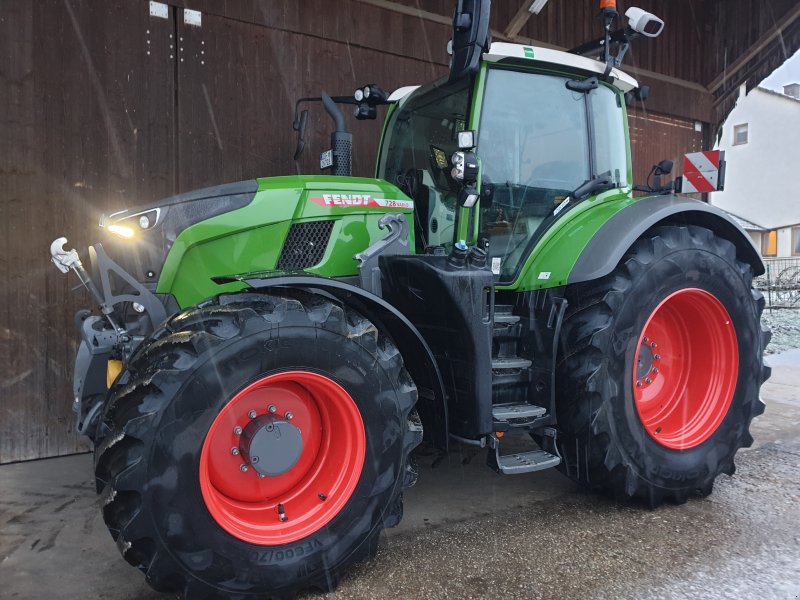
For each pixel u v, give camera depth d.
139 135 4.06
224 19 4.33
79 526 2.81
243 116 4.44
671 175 7.23
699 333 3.21
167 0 4.10
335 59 4.82
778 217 24.00
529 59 2.96
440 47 5.34
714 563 2.39
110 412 2.02
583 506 2.99
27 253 3.76
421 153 3.28
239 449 2.16
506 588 2.21
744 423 3.17
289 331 2.10
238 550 2.04
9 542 2.63
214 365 1.97
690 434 3.07
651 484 2.88
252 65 4.46
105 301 2.36
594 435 2.75
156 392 1.92
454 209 2.99
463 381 2.62
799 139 23.45
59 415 3.89
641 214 2.92
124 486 1.86
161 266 2.50
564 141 3.19
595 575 2.29
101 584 2.27
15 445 3.79
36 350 3.81
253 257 2.59
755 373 3.20
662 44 6.95
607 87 3.38
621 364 2.79
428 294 2.60
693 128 7.40
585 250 2.83
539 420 2.77
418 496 3.12
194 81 4.23
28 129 3.72
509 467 2.62
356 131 4.94
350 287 2.34
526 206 3.09
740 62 7.10
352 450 2.27
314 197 2.70
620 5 6.57
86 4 3.85
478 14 2.40
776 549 2.50
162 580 1.95
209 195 2.59
